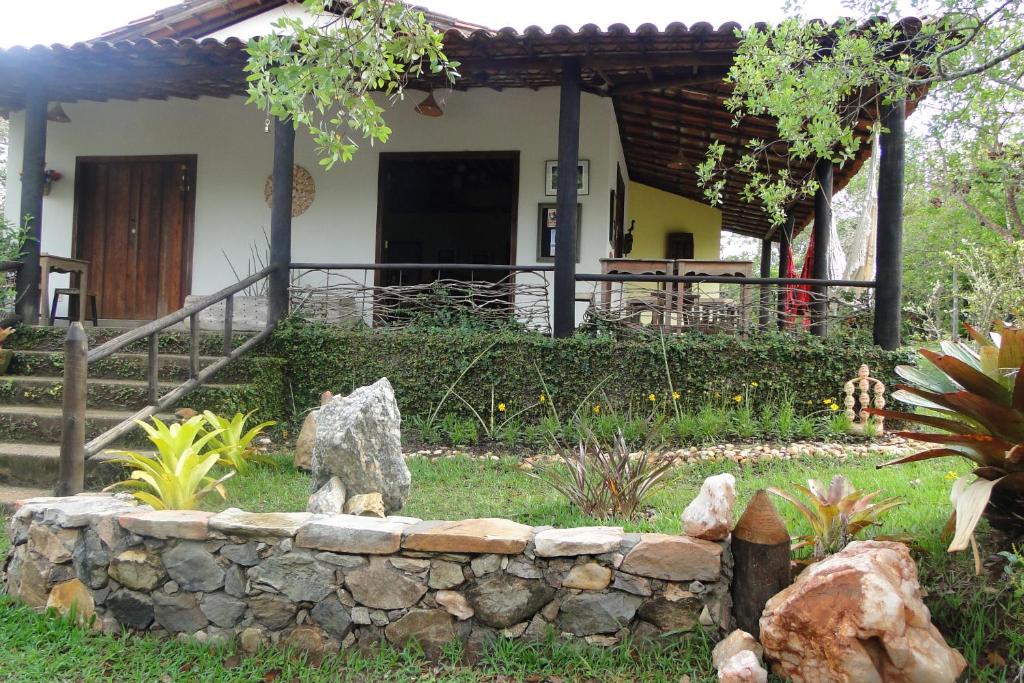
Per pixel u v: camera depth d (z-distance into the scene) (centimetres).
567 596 288
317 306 767
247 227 910
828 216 946
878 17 480
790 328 742
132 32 912
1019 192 1398
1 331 659
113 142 934
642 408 682
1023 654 257
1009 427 292
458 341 702
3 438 572
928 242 1995
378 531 296
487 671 279
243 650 302
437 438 662
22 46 685
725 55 650
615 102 859
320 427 413
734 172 1048
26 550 335
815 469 521
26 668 283
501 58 684
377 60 415
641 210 1263
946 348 347
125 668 287
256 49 398
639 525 385
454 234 1412
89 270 938
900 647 232
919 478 470
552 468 509
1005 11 445
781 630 250
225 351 674
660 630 282
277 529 303
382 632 296
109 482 518
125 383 630
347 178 895
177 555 311
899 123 670
